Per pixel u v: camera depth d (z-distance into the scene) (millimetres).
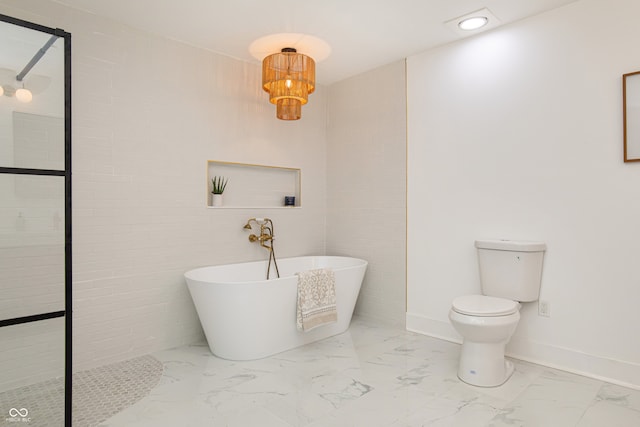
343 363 2691
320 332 3162
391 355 2844
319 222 4152
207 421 1953
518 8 2604
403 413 2027
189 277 2816
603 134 2424
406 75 3455
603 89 2422
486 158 2949
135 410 2064
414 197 3402
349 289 3307
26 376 1814
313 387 2328
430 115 3287
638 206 2305
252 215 3566
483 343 2357
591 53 2465
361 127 3840
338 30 2928
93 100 2664
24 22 1811
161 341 2975
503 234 2859
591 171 2469
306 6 2574
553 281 2619
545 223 2656
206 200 3250
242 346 2723
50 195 1871
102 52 2705
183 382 2400
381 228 3660
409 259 3439
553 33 2613
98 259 2676
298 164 3957
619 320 2371
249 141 3557
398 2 2514
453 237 3146
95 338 2654
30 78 1828
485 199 2955
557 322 2605
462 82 3084
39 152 1845
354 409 2070
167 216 3021
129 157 2826
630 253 2334
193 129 3180
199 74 3225
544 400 2166
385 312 3617
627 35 2336
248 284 2623
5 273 1785
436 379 2439
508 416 1997
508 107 2828
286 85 3021
